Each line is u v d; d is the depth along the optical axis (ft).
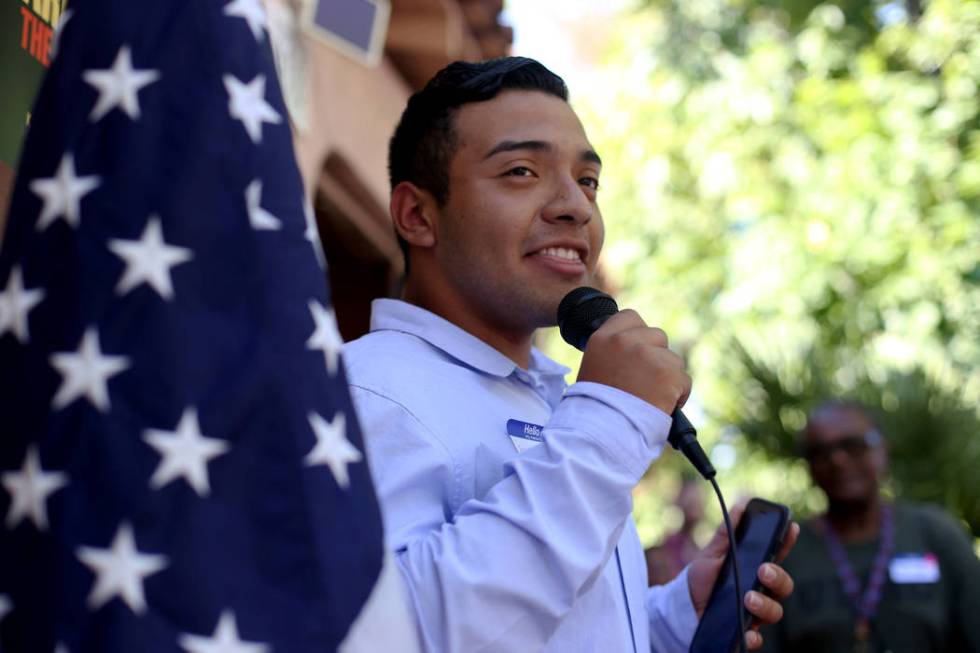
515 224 9.27
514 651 7.29
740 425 32.35
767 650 19.26
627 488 7.65
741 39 48.73
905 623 18.93
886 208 40.16
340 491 5.78
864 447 19.58
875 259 39.96
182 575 5.31
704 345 43.45
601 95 48.98
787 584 9.77
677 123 47.60
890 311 39.60
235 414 5.55
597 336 8.31
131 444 5.38
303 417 5.70
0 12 9.50
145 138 5.72
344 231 26.02
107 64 5.82
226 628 5.34
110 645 5.13
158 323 5.49
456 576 7.23
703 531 39.70
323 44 21.50
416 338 9.20
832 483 19.62
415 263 9.94
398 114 26.84
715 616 9.90
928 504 28.19
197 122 5.77
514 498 7.56
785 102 44.55
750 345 33.32
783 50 44.91
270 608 5.48
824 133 41.68
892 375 30.40
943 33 42.09
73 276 5.55
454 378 8.94
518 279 9.27
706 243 47.14
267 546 5.55
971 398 30.30
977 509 28.53
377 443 8.25
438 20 23.93
